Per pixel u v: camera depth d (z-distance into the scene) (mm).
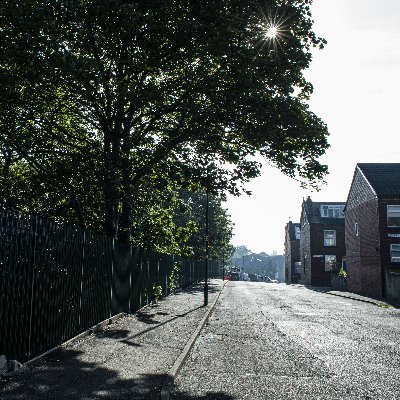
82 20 12977
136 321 13758
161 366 7652
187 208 20984
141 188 17594
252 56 15180
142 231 20625
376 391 6582
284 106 15469
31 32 12320
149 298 19766
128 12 12758
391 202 32531
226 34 14656
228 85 15531
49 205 17359
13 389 6039
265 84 15539
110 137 16297
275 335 12102
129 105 16047
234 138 17812
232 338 11445
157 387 6324
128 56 15188
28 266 7734
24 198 17172
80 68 12500
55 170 14898
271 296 29531
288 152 16875
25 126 14562
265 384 6883
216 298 24594
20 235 7453
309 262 54219
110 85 14203
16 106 14680
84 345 9461
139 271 17625
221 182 15656
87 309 11148
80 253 10609
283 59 15758
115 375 6945
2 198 16906
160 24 14273
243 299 26016
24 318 7559
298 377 7371
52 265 8836
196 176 15234
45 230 8492
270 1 15125
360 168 36312
